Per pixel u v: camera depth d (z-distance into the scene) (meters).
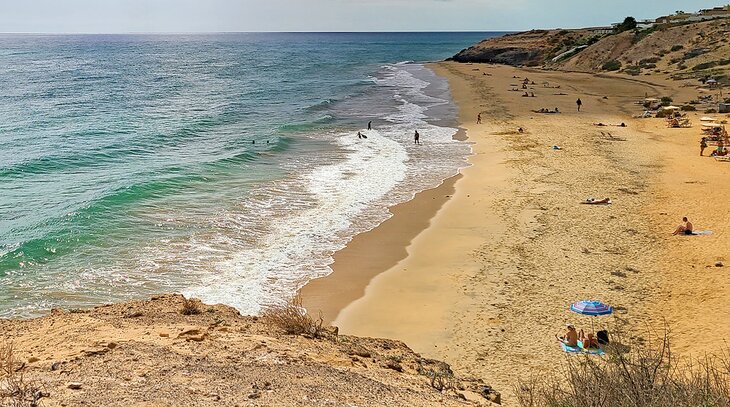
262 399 6.46
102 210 23.94
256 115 53.12
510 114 51.88
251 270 18.86
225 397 6.41
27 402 5.79
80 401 6.00
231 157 33.97
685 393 6.57
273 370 7.52
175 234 21.78
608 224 23.00
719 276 17.77
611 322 15.25
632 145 37.69
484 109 55.56
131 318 10.03
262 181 29.70
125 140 39.84
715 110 48.91
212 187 28.31
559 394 8.07
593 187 28.22
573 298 16.81
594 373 7.00
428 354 14.02
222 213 24.38
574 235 21.89
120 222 22.77
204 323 9.86
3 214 23.75
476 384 9.48
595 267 18.94
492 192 27.89
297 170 32.28
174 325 9.54
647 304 16.27
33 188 28.06
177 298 11.86
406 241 21.72
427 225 23.50
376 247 21.14
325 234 22.38
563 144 38.38
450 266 19.38
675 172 30.72
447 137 42.38
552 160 33.88
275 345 8.81
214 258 19.70
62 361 7.40
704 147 34.44
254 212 24.70
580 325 15.22
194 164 32.31
